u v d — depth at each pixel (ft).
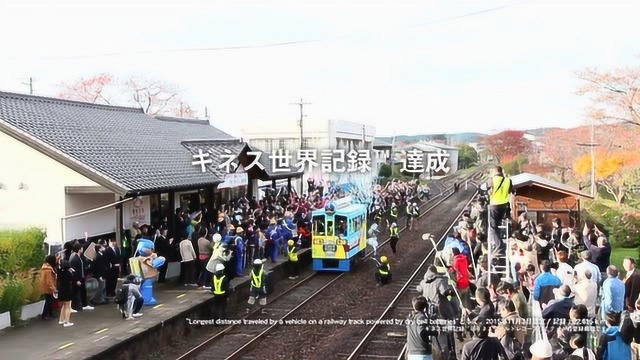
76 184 64.44
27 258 54.54
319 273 90.94
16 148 65.26
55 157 63.62
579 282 39.75
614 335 32.86
